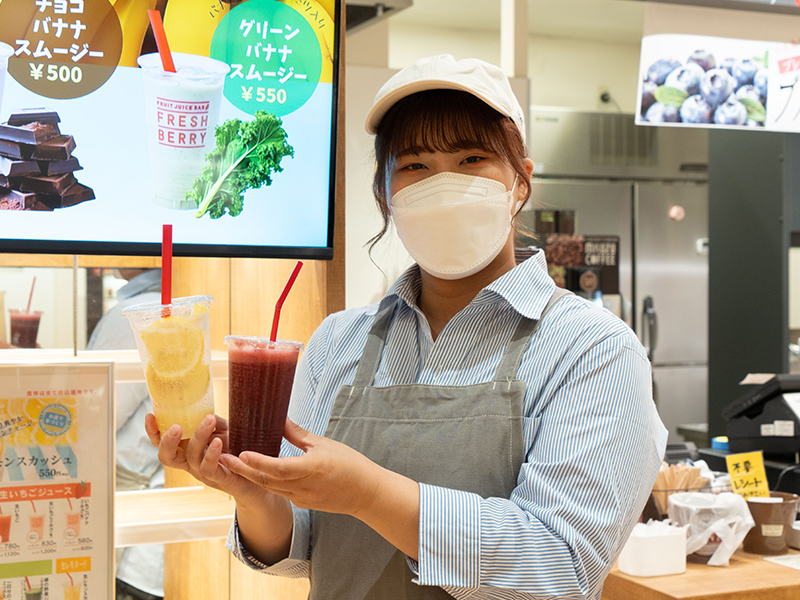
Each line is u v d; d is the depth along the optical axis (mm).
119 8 1318
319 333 1402
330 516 1200
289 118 1454
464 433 1124
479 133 1168
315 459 909
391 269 2941
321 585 1188
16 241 1294
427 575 975
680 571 2051
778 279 3773
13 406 1260
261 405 957
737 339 4016
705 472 2355
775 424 2697
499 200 1188
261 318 1841
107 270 1871
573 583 983
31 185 1299
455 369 1204
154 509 1535
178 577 1810
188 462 981
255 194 1441
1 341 1804
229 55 1398
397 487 977
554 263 5102
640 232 5312
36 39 1281
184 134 1380
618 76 6344
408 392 1181
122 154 1347
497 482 1104
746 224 3957
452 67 1169
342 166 1606
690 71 2631
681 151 5406
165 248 979
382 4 2609
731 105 2670
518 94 2930
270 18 1424
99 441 1298
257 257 1450
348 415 1204
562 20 5781
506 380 1140
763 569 2092
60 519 1277
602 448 1033
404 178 1223
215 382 1768
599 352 1095
